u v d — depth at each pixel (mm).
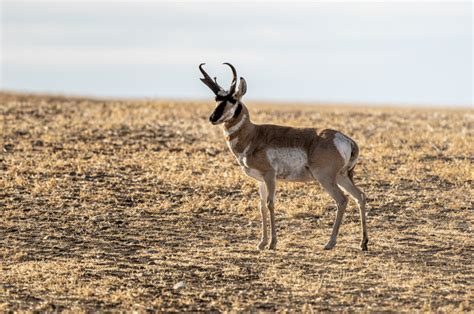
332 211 64625
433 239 57469
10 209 64438
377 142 88375
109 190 70000
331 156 53781
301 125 98250
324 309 42969
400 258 52969
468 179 72812
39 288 46438
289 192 69812
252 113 109562
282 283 47375
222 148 86000
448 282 47750
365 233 54812
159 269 50531
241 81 54625
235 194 69438
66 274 49312
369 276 48906
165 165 77938
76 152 82562
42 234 58812
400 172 75812
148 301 44188
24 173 74500
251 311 42594
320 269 50375
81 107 111188
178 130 94625
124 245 56438
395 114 113125
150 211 64500
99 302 44094
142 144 86875
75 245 56406
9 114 100250
